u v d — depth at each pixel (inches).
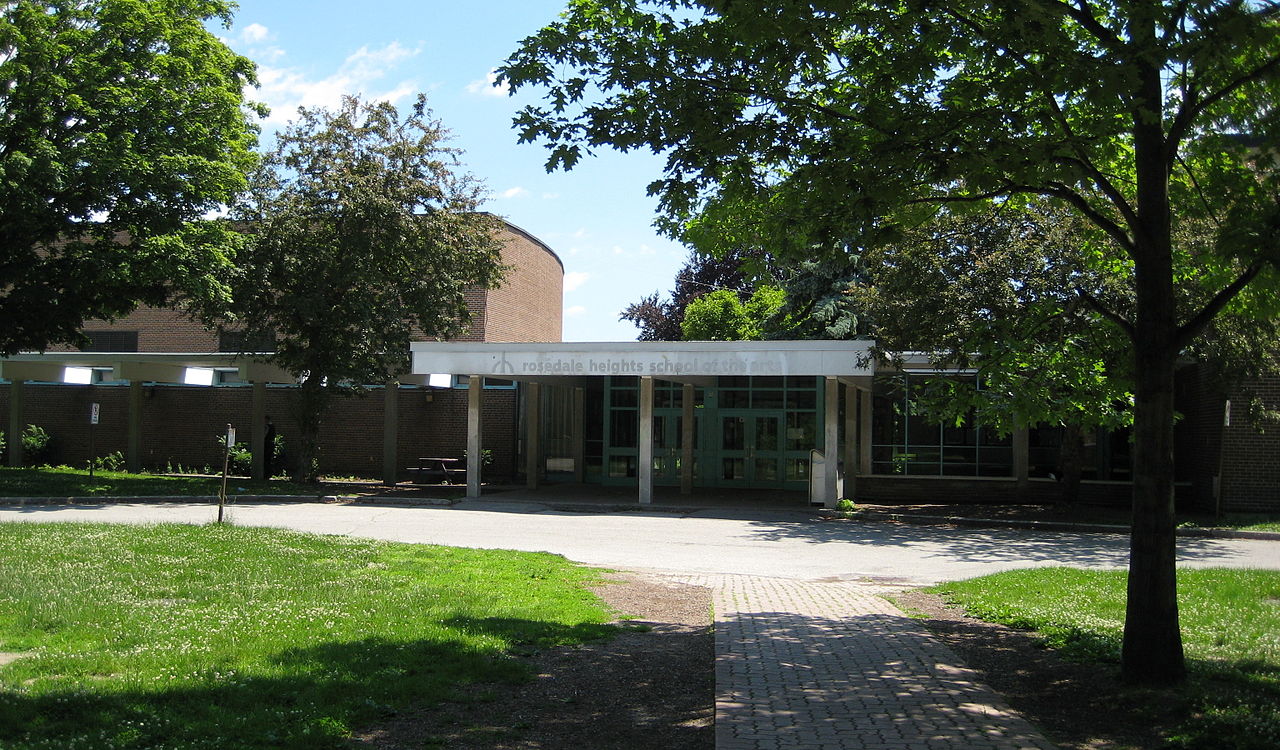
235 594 388.5
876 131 338.6
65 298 913.5
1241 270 354.0
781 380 1249.4
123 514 804.6
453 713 248.8
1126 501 1032.2
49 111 855.1
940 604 456.4
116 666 272.4
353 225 998.4
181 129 900.6
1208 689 271.7
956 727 238.2
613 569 559.8
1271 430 921.5
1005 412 451.5
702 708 260.4
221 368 1284.4
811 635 358.6
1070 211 762.8
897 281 823.7
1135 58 279.9
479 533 750.5
